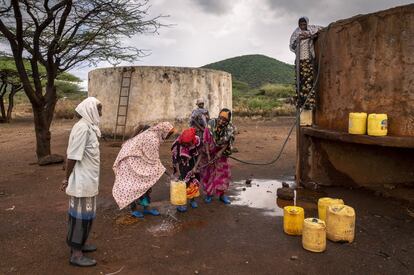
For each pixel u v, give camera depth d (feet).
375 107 19.03
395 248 14.47
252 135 51.49
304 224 14.30
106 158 33.35
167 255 13.94
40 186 24.09
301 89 23.79
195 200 20.76
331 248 14.47
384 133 18.02
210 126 18.90
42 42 33.19
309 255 13.87
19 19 27.94
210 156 19.43
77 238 12.82
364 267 12.96
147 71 43.93
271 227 16.71
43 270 12.78
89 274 12.53
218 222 17.34
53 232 16.19
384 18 18.26
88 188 12.54
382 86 18.62
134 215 17.88
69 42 32.68
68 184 12.57
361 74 19.63
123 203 16.63
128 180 16.94
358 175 23.43
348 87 20.54
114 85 44.86
